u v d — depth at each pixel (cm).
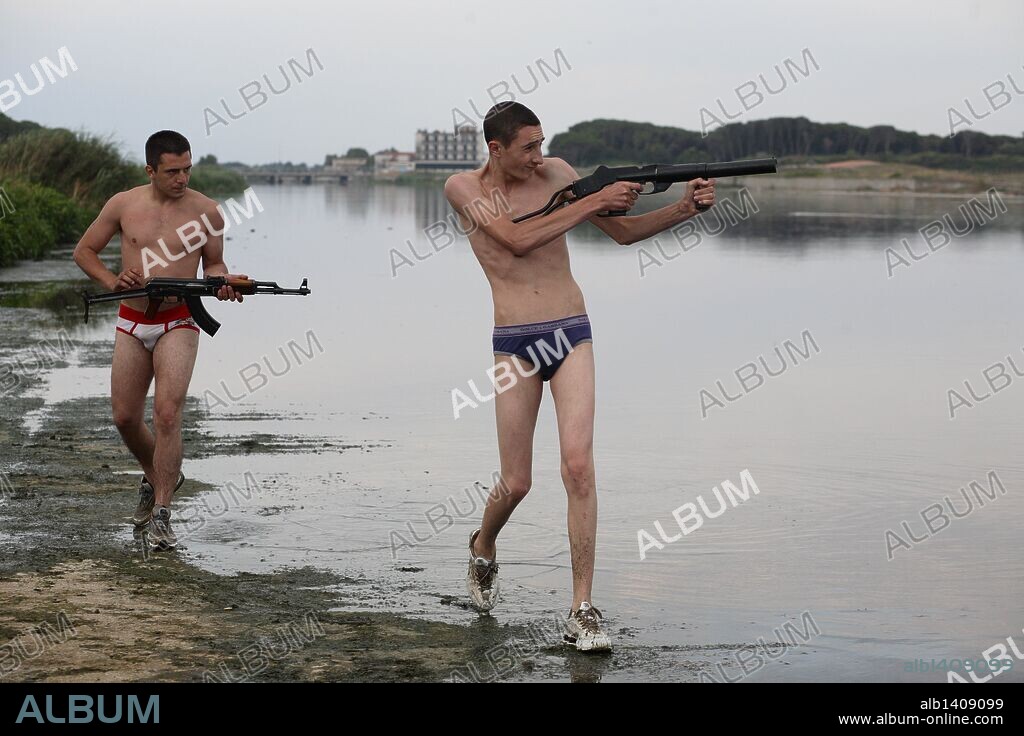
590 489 480
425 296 1733
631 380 1058
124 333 616
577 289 516
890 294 1697
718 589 536
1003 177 6131
